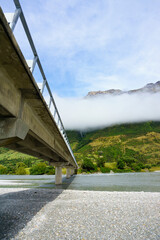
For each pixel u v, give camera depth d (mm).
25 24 6059
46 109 9852
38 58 7914
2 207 13930
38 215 11398
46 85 10430
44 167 108000
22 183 40781
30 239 7477
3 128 6816
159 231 8469
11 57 5148
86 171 121562
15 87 6941
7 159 196375
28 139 14086
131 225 9367
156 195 19688
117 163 141500
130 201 16266
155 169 140875
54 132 16078
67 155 36406
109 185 35750
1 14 3766
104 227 9055
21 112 7648
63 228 8891
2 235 7926
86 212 12227
